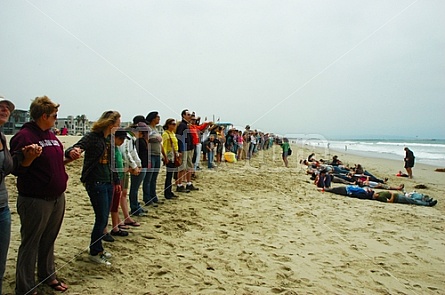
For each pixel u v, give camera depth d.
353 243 5.70
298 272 4.40
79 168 12.20
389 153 39.91
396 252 5.35
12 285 3.52
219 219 6.71
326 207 8.45
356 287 4.06
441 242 5.96
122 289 3.65
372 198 9.93
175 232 5.70
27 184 3.20
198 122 12.47
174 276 4.05
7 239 2.99
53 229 3.52
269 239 5.68
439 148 56.84
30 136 3.19
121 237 5.25
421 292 4.03
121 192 5.59
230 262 4.59
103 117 4.12
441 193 11.83
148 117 7.21
